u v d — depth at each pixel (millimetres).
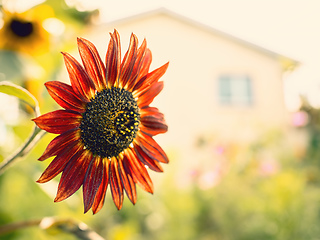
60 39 409
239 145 1251
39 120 244
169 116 2326
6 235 390
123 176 297
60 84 256
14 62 325
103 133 282
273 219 875
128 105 294
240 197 1021
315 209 891
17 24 371
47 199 429
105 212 861
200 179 1168
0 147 396
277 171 1064
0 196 405
